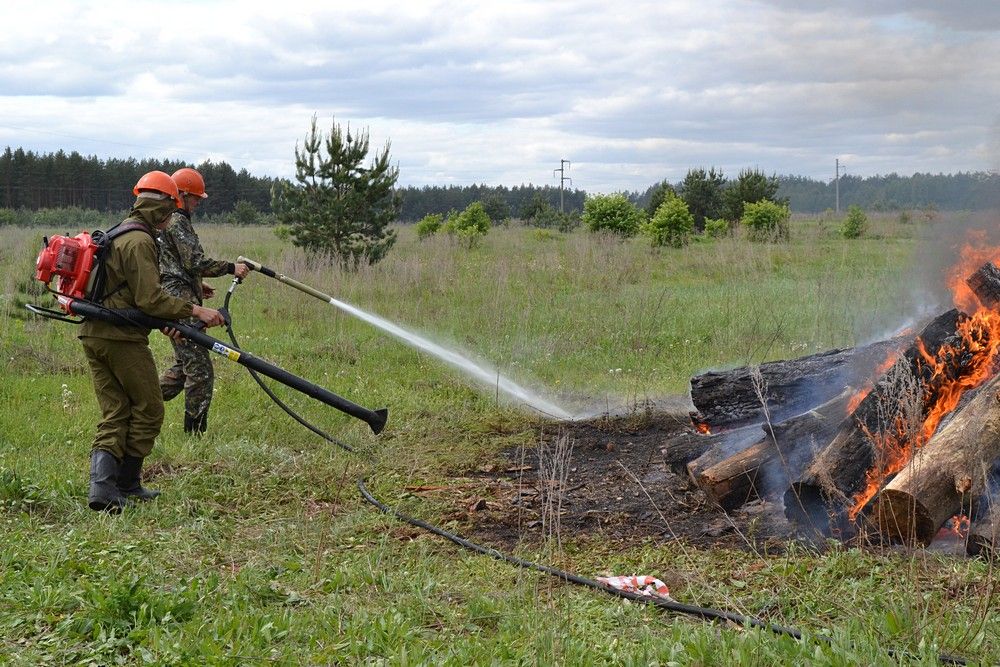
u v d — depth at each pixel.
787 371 6.09
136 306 5.22
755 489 5.20
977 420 4.37
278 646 3.38
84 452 6.48
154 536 4.80
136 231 5.29
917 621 3.38
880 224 29.14
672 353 9.98
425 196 107.69
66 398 7.91
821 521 4.80
